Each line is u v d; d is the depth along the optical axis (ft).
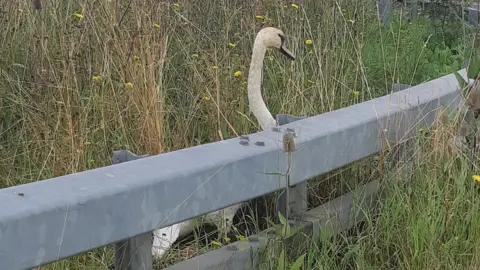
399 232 12.71
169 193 9.48
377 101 14.10
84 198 8.48
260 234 11.96
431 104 14.70
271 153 10.96
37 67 16.46
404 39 26.94
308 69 19.03
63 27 17.25
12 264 7.87
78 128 14.97
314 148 11.73
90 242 8.61
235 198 10.48
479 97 14.48
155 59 16.98
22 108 15.98
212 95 17.16
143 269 9.80
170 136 16.28
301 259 10.91
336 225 12.91
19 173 15.03
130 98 15.65
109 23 16.99
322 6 21.88
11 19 18.62
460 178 13.30
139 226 9.14
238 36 20.27
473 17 32.09
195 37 19.70
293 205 12.66
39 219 8.06
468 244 12.72
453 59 27.40
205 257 11.09
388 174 13.70
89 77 16.33
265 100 18.03
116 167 9.52
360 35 22.13
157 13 17.57
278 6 21.27
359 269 11.89
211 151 10.52
